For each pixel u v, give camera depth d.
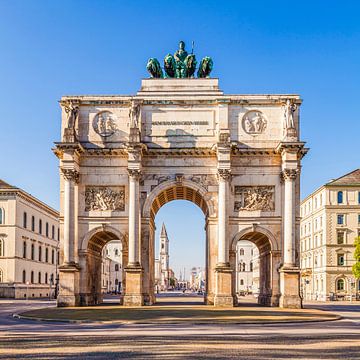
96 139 60.00
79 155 59.47
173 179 59.22
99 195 59.47
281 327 32.50
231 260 58.28
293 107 58.62
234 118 60.09
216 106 60.09
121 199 59.47
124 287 57.72
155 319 36.81
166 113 60.16
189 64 63.16
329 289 106.19
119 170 59.59
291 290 55.78
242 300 87.19
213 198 58.97
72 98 60.22
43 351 21.41
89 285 59.66
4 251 94.69
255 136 59.75
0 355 20.30
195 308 51.44
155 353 20.78
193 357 19.69
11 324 35.22
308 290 120.56
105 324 34.47
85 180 59.66
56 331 29.98
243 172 59.34
